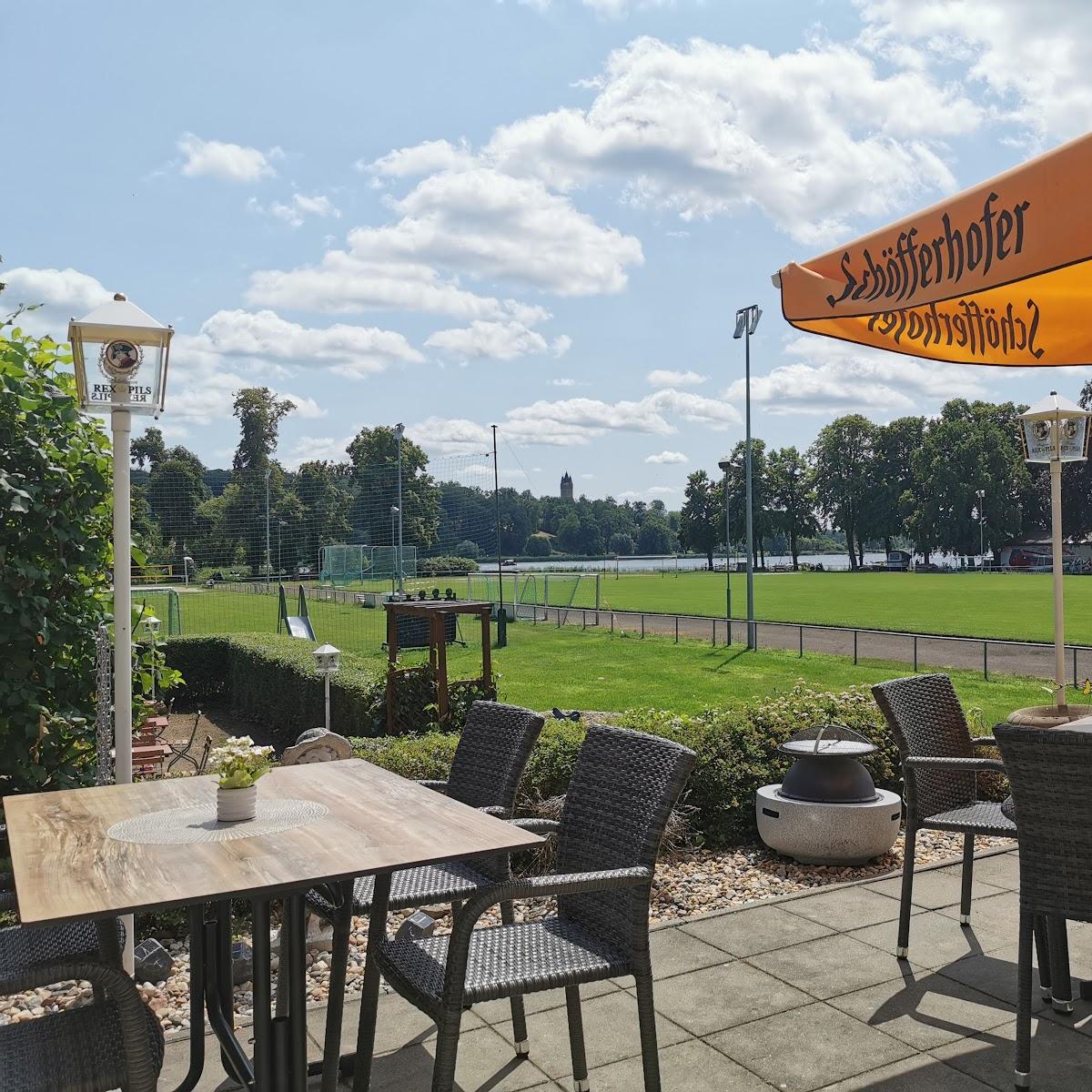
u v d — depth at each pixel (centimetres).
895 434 12306
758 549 13150
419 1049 362
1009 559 10619
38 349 593
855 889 530
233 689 1628
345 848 270
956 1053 353
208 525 5184
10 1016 406
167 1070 352
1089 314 440
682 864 602
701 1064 349
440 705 1015
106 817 310
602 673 2070
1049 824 319
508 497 15125
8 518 566
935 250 303
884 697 441
